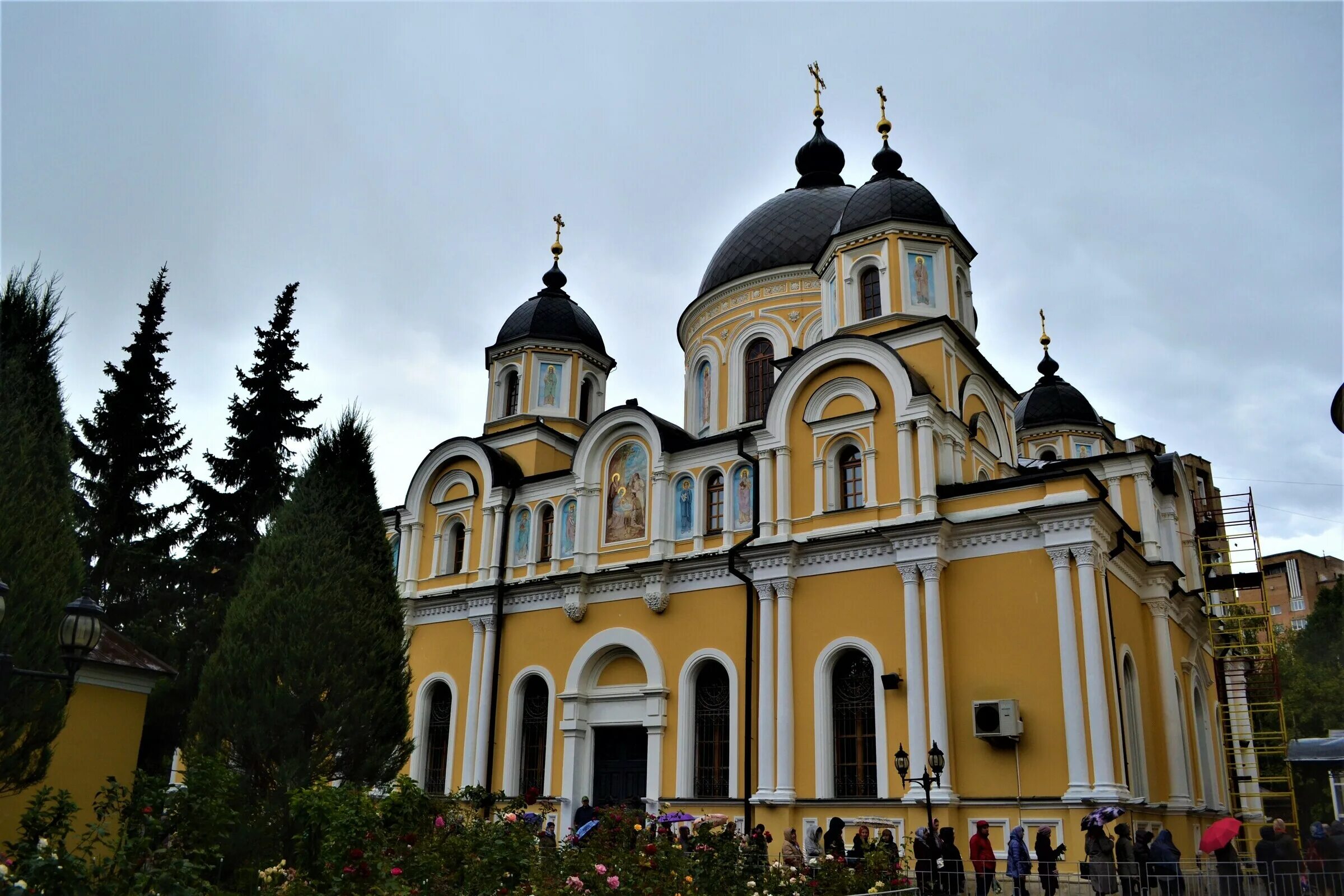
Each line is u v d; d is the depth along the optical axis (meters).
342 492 19.53
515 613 34.62
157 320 43.53
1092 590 24.59
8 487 15.04
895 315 30.72
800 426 30.02
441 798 19.80
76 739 20.00
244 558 41.16
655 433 32.94
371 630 18.58
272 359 44.44
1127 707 26.84
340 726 17.55
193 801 12.80
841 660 27.66
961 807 24.58
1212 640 36.47
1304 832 36.81
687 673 30.06
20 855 10.38
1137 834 23.11
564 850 15.44
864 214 32.25
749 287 38.91
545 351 41.44
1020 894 20.14
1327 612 56.81
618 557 32.94
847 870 17.95
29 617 14.58
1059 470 25.80
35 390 16.06
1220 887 17.62
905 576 26.55
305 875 13.21
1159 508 33.81
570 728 31.77
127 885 9.78
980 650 25.64
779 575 28.55
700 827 18.80
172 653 38.00
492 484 36.50
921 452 27.59
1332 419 17.81
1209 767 32.50
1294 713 51.38
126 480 41.62
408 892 11.67
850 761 26.80
